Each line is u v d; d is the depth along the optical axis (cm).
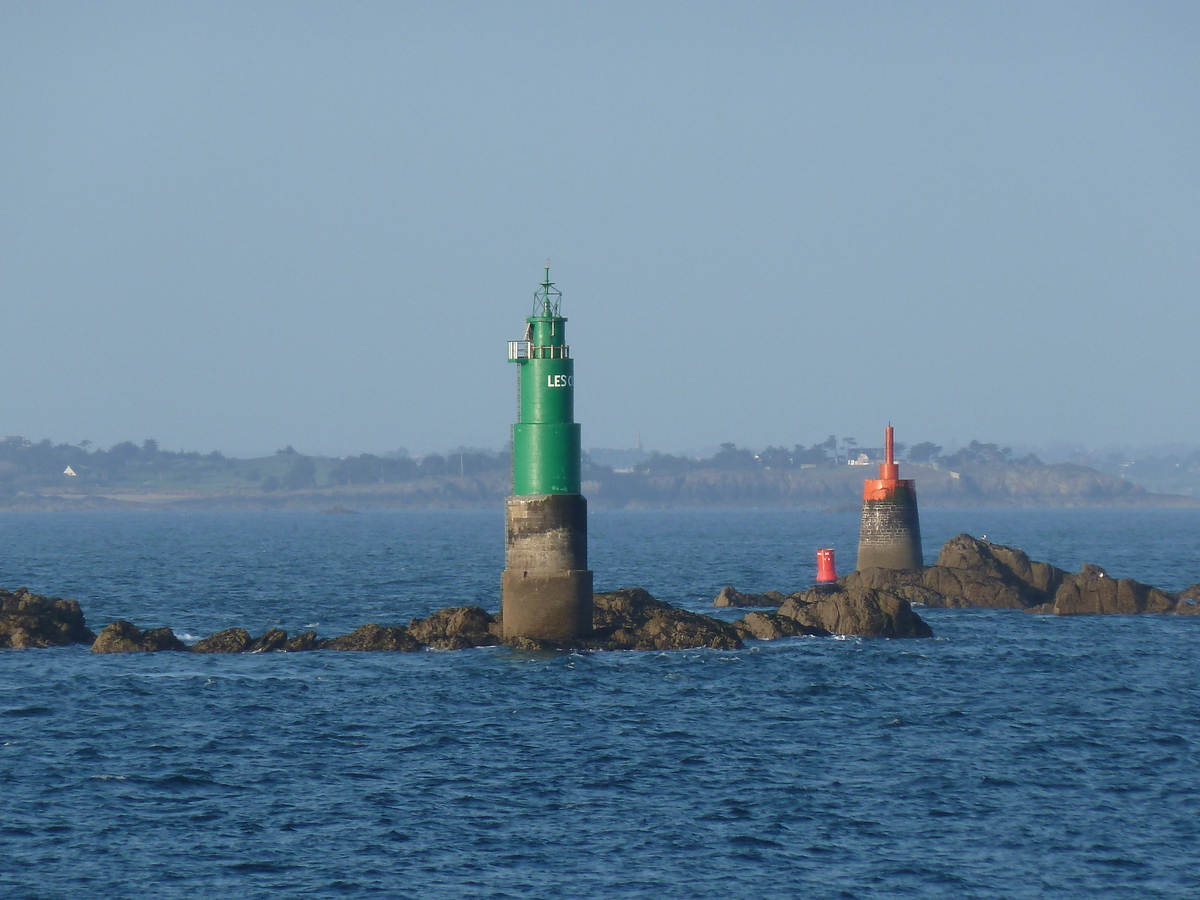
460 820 16888
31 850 15738
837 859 15662
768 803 17600
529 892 14700
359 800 17638
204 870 15225
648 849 15938
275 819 16900
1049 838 16338
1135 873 15275
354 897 14550
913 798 17838
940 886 14900
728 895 14650
